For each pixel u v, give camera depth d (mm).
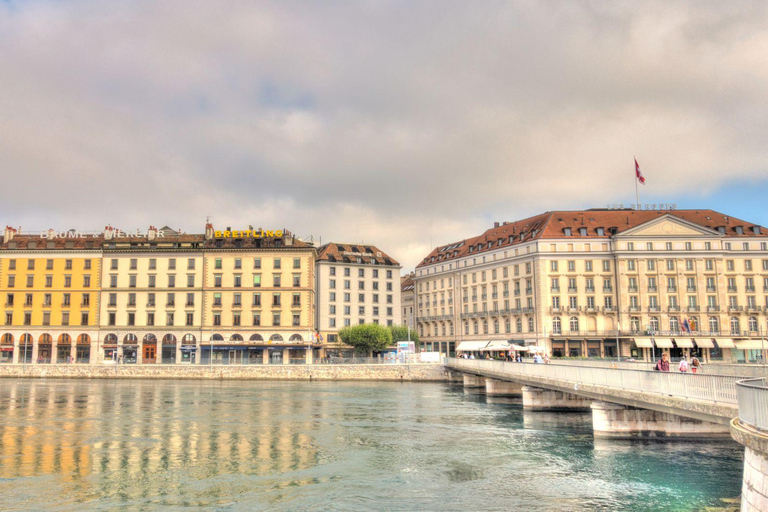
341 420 44438
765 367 35250
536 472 27203
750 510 15375
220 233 111312
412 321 158625
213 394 65812
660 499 22688
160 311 106250
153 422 42875
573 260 110938
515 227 124438
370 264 131500
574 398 48844
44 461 29656
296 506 22359
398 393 69562
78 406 52656
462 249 134500
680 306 108875
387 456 31016
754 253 110375
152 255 107500
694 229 110625
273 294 107062
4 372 94562
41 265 107125
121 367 93500
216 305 106500
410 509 21969
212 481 25891
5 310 106062
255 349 105938
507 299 117688
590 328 109438
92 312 106125
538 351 80812
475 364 69375
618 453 30938
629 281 109500
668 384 26125
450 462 29500
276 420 44250
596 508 21812
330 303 125500
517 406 54969
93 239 110500
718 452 30906
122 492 24141
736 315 109062
